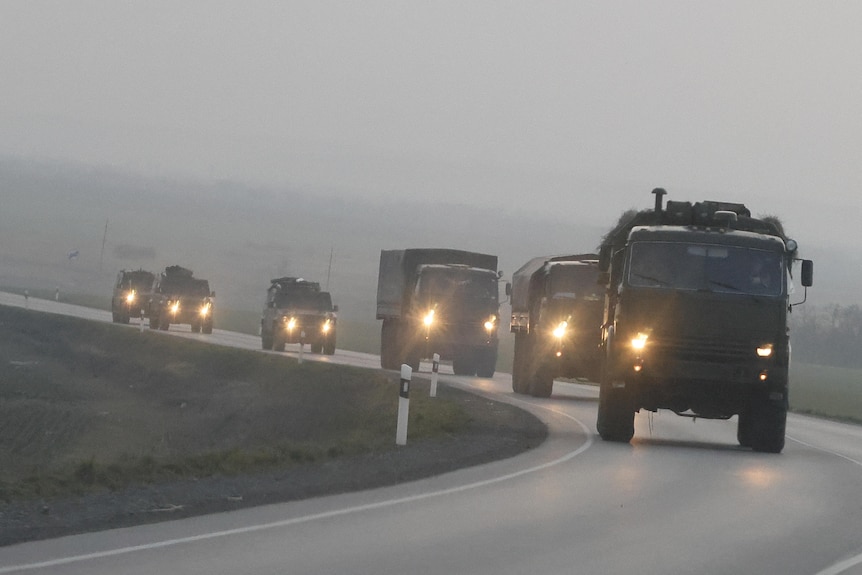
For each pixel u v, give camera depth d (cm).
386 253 10925
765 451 4981
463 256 10700
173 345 12825
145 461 3575
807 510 3183
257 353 11244
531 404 7119
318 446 4347
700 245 4831
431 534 2578
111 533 2512
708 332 4759
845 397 16025
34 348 14838
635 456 4419
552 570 2227
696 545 2566
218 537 2477
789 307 4847
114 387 12031
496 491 3306
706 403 4934
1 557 2216
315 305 13188
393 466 3875
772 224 5256
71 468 3344
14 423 9000
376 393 8206
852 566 2397
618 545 2520
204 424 9412
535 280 8062
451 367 12625
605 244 5353
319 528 2620
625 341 4822
